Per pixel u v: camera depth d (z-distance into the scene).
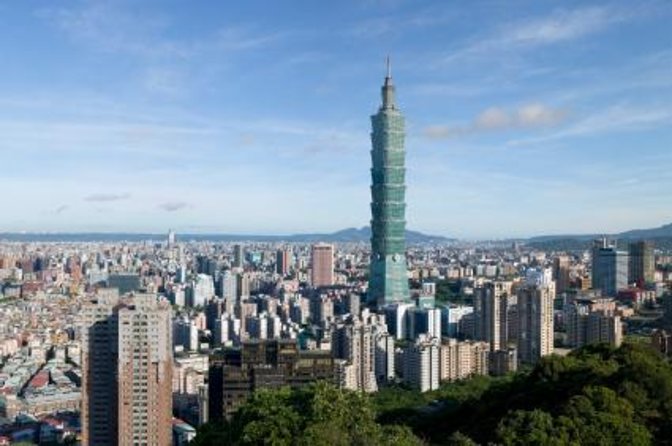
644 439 185.50
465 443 199.12
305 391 183.75
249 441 160.50
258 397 182.88
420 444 173.88
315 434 150.12
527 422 196.25
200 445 186.00
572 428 188.88
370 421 165.88
